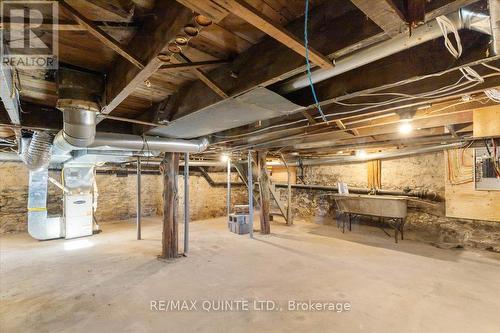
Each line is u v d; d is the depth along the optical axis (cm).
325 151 584
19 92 210
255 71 163
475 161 422
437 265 353
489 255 395
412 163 524
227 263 366
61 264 363
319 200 680
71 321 222
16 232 568
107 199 711
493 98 197
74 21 122
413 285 290
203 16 103
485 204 412
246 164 691
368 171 587
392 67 171
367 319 224
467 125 328
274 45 153
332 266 352
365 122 314
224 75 183
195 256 399
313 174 705
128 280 307
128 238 518
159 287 288
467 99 221
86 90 188
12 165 567
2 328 213
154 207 806
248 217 560
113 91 179
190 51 167
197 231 576
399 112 262
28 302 254
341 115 256
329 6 131
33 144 297
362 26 122
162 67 150
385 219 548
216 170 814
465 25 109
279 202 657
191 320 224
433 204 488
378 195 554
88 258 389
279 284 295
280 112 225
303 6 131
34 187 498
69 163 514
